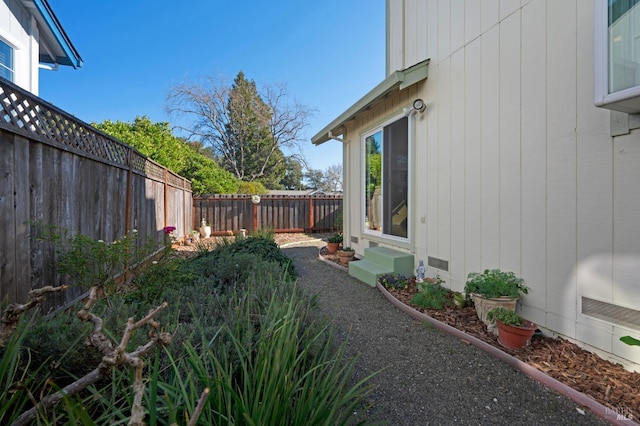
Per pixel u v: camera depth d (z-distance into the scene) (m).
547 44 2.83
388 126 5.57
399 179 5.27
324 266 6.27
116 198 4.15
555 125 2.76
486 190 3.51
